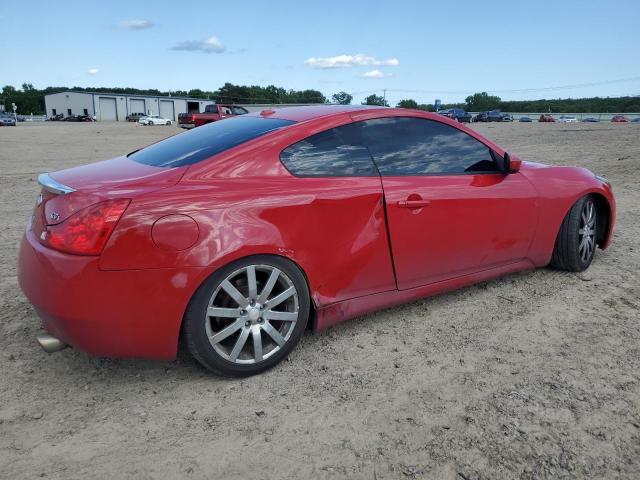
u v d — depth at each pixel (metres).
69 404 2.57
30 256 2.55
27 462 2.15
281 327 2.87
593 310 3.61
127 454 2.21
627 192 7.97
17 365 2.92
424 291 3.44
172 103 94.25
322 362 2.97
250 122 3.32
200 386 2.73
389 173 3.24
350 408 2.53
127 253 2.41
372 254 3.12
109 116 88.56
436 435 2.32
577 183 4.14
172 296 2.50
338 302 3.06
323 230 2.91
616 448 2.22
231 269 2.62
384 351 3.09
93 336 2.46
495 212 3.63
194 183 2.67
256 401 2.60
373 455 2.20
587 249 4.32
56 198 2.54
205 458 2.19
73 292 2.38
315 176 2.97
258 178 2.81
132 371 2.87
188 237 2.50
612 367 2.86
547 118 66.44
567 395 2.60
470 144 3.66
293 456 2.20
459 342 3.19
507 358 2.98
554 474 2.07
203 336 2.61
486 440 2.28
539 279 4.21
